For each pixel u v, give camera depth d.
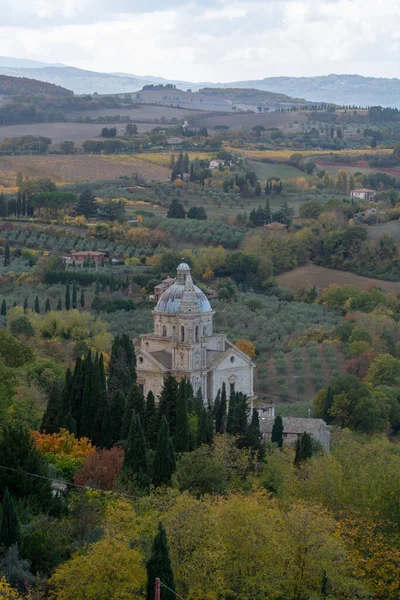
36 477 159.38
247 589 141.00
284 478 185.62
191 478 177.12
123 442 196.62
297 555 145.38
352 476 178.25
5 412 189.12
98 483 171.75
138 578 132.75
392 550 155.12
